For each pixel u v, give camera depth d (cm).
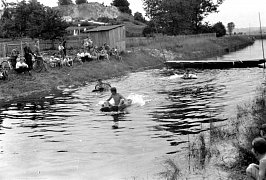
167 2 7988
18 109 2002
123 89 2583
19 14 4638
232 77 3042
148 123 1529
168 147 1188
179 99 2067
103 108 1853
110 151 1186
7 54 3569
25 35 4719
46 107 2028
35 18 4256
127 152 1166
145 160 1080
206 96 2122
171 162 1015
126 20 10531
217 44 7856
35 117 1767
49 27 4169
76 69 3409
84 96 2372
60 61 3384
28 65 3008
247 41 9562
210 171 938
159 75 3519
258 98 1773
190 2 8275
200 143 1175
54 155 1176
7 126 1602
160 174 963
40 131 1489
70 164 1086
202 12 9025
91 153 1177
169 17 7950
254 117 1347
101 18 9488
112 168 1036
